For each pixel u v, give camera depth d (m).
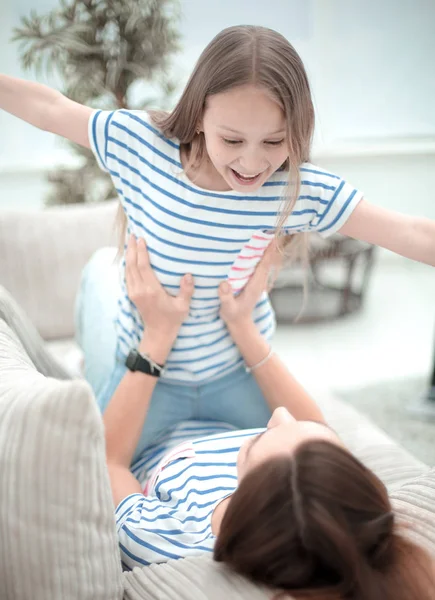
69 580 0.82
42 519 0.80
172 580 0.84
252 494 0.76
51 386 0.83
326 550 0.71
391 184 4.58
